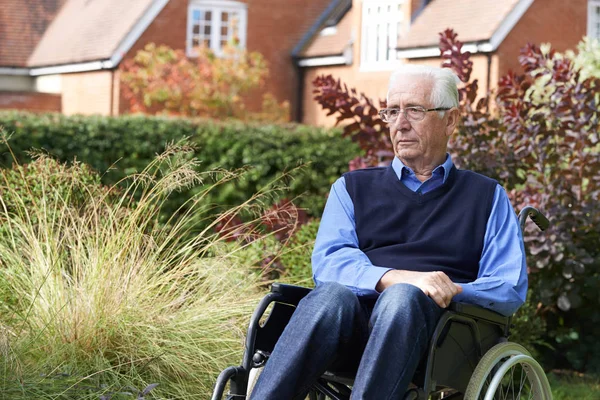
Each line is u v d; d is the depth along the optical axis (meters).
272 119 23.53
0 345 5.07
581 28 20.20
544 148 7.30
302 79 26.33
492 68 19.61
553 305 7.91
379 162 7.59
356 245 4.41
